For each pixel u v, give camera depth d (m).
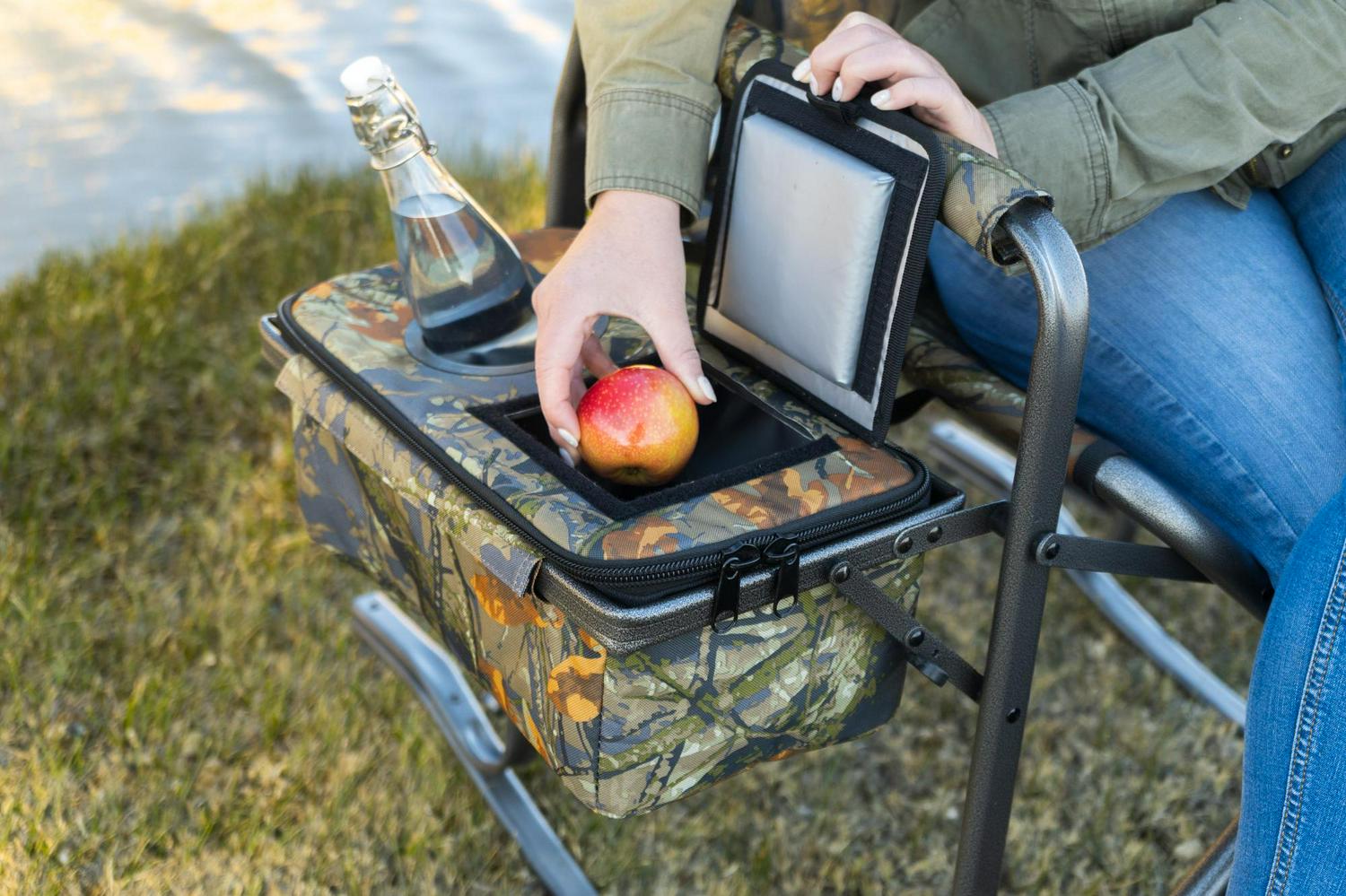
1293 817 1.03
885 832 1.64
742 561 0.95
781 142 1.08
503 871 1.53
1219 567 1.12
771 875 1.56
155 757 1.62
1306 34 1.08
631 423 1.04
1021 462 1.01
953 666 1.11
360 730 1.70
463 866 1.54
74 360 2.30
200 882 1.49
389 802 1.59
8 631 1.77
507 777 1.59
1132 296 1.23
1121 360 1.22
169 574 1.94
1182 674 1.87
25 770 1.58
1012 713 1.12
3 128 3.69
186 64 4.21
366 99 1.12
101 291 2.53
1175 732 1.80
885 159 1.01
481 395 1.15
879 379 1.06
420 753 1.66
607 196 1.16
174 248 2.72
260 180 3.06
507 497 1.02
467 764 1.61
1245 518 1.19
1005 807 1.18
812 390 1.13
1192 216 1.26
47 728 1.63
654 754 1.01
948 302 1.37
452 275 1.16
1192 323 1.21
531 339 1.22
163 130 3.73
